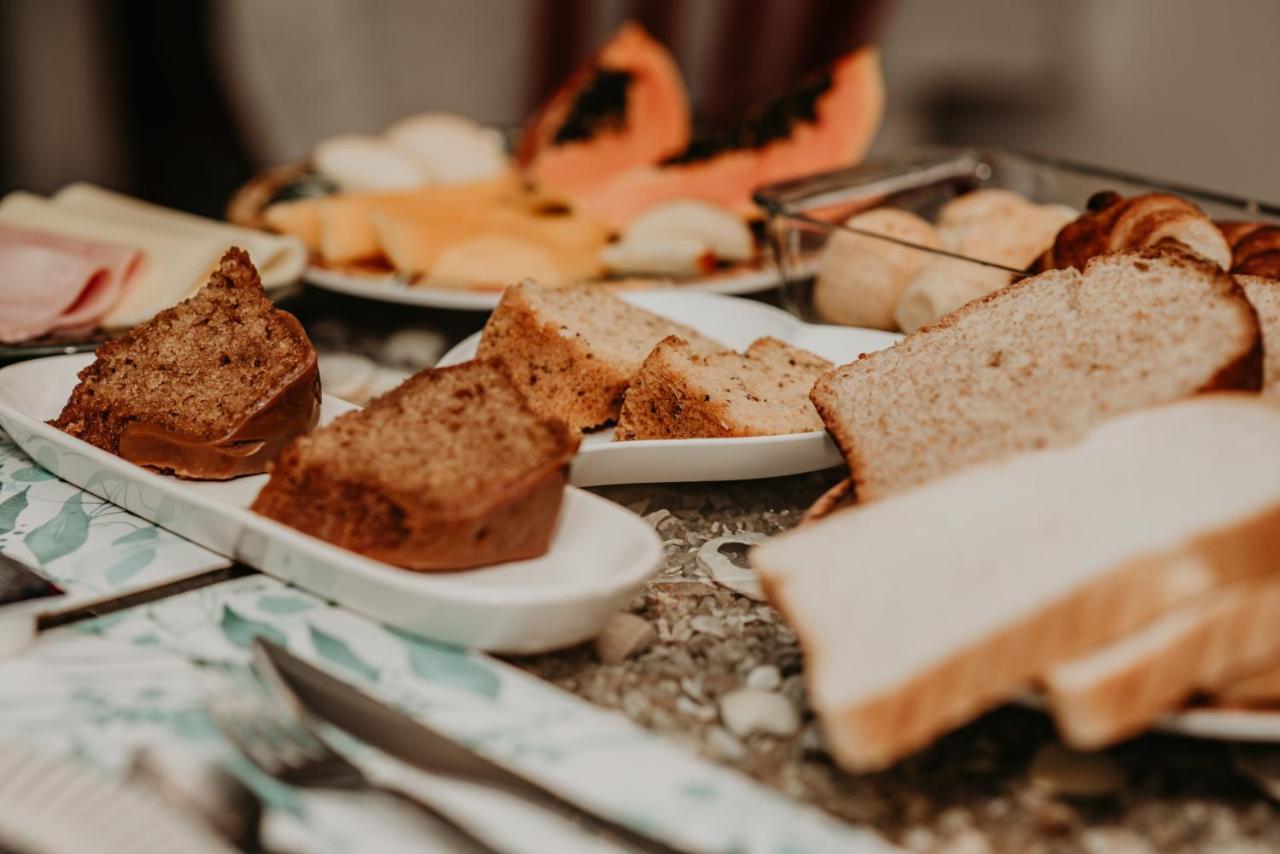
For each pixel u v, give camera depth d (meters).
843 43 3.10
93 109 2.93
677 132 2.19
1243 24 2.89
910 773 0.75
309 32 3.02
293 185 1.96
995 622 0.67
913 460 0.91
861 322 1.37
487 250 1.59
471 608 0.80
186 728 0.75
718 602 0.94
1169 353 0.88
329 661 0.83
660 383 1.13
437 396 0.93
